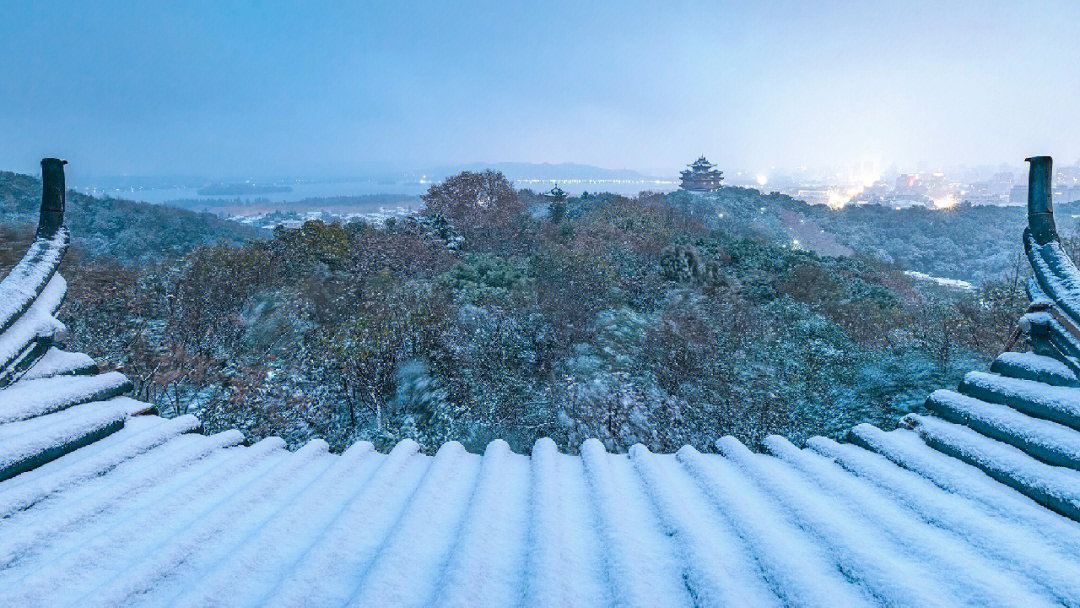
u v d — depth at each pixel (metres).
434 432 8.07
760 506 2.71
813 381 9.77
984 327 11.14
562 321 11.56
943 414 3.64
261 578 2.16
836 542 2.24
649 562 2.23
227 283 13.65
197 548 2.36
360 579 2.16
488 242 22.48
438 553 2.37
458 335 10.77
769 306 15.46
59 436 3.17
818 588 1.90
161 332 11.16
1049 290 3.67
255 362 10.41
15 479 2.84
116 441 3.47
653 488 2.99
